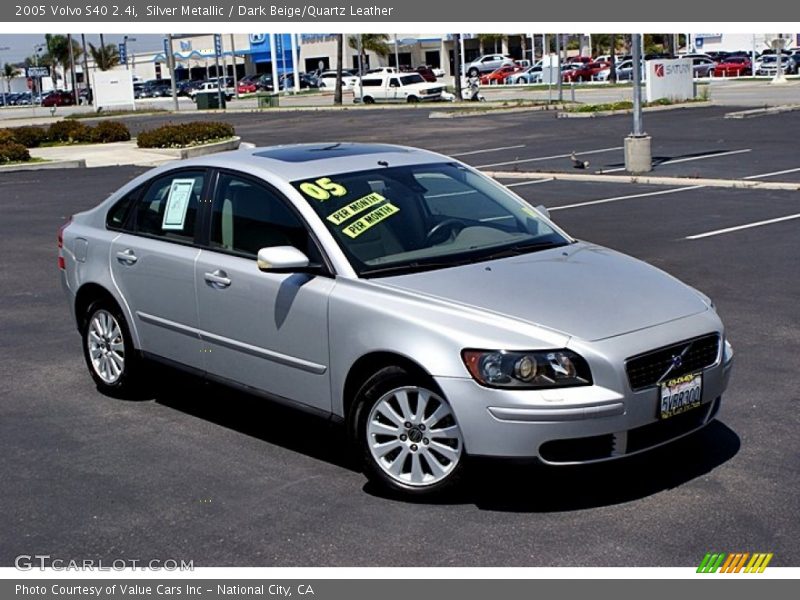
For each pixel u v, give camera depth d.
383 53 96.25
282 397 6.02
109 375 7.33
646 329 5.20
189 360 6.61
